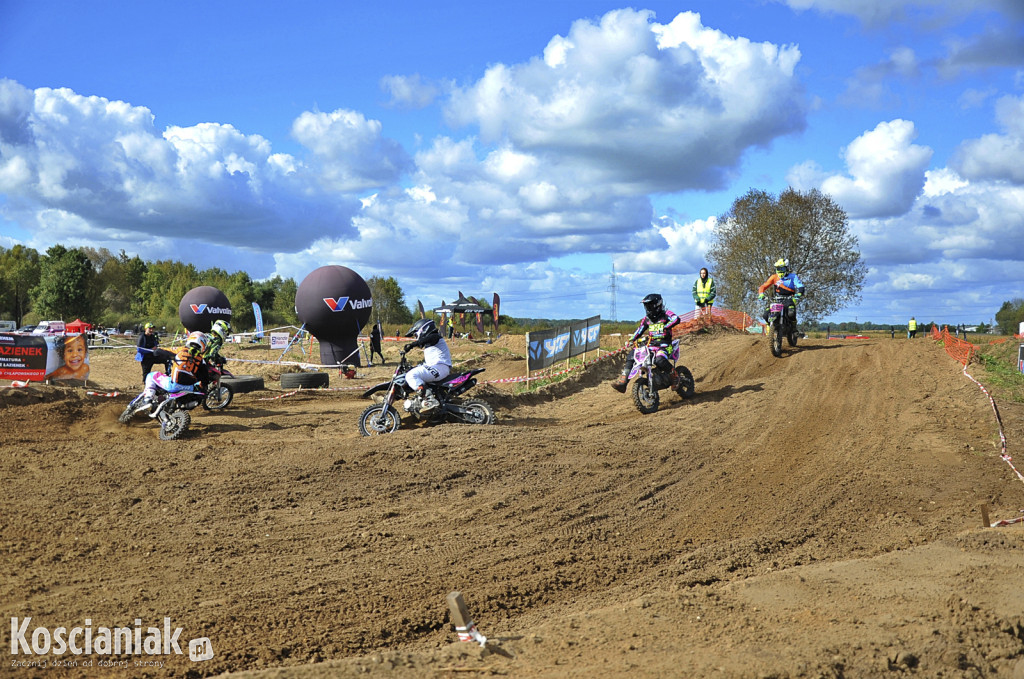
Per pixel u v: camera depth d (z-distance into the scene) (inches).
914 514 269.9
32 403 435.2
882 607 164.7
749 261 1756.9
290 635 167.5
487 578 205.5
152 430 394.6
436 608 183.6
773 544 237.0
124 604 183.0
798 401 475.5
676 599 174.6
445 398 407.2
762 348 697.6
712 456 356.5
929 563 199.6
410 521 255.1
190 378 380.2
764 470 332.2
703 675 130.5
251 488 285.3
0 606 179.5
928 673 133.3
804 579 188.4
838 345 701.9
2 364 506.3
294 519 254.8
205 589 193.9
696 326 854.5
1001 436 367.2
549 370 700.0
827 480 315.0
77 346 541.6
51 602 182.9
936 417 413.4
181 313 1496.1
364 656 153.3
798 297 668.1
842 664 135.1
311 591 193.9
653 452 359.3
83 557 216.2
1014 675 134.0
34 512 253.0
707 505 281.0
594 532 247.4
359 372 948.0
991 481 310.0
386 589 196.2
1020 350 529.0
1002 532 228.2
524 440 364.2
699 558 223.1
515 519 259.0
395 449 338.0
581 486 299.4
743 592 179.3
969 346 634.8
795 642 145.7
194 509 261.0
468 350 1286.9
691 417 445.4
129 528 241.3
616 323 1968.5
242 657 156.3
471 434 366.9
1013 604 164.1
